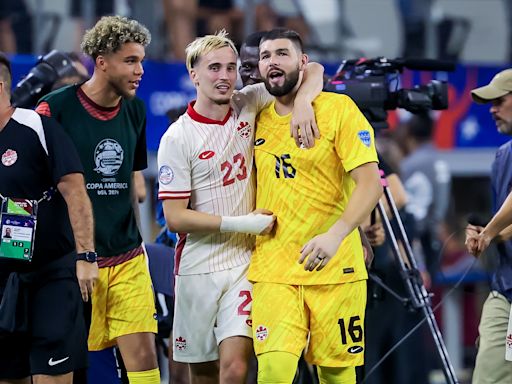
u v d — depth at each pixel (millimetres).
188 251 18859
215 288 18656
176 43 32500
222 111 18422
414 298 21219
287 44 17719
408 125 33812
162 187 18328
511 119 20938
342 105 17812
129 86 19438
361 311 18297
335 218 17969
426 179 33594
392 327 24484
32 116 18391
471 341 30891
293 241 17953
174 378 22750
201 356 19172
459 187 34344
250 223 17906
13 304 18219
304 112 17656
